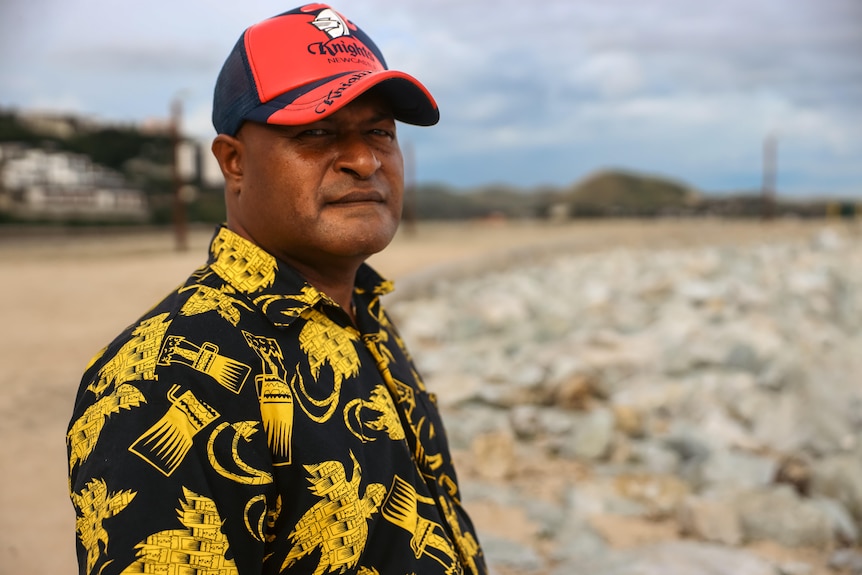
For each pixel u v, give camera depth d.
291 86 1.23
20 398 4.71
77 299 9.88
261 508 1.08
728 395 5.36
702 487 4.07
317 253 1.30
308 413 1.15
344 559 1.14
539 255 19.03
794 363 5.72
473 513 3.59
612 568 3.02
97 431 1.05
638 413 4.93
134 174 58.31
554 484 4.12
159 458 1.03
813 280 10.81
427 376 6.15
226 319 1.16
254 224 1.29
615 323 8.39
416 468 1.32
